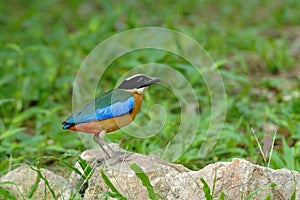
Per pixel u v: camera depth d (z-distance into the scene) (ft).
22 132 41.78
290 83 49.83
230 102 43.60
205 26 62.64
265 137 34.91
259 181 27.45
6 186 29.73
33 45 57.21
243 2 74.64
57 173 33.81
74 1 75.41
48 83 48.08
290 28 66.13
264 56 53.88
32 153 37.14
